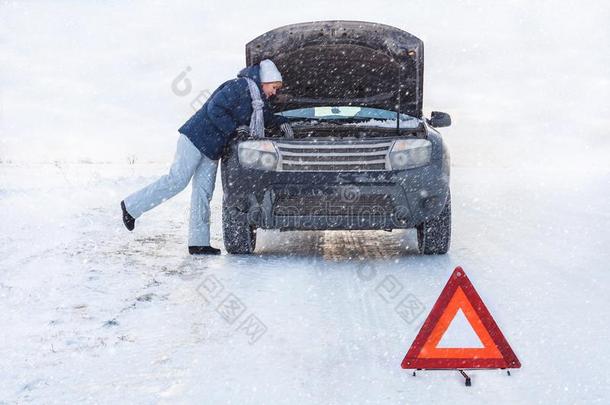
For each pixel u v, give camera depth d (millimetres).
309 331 4070
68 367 3461
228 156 6234
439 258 6500
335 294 4996
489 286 5219
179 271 5898
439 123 7152
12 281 5453
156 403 2984
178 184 6652
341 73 7363
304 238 8094
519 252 6844
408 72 7039
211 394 3084
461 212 11234
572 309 4512
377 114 7312
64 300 4852
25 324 4254
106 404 2977
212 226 9156
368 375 3336
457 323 4105
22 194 12836
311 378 3291
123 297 4941
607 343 3777
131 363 3520
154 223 9492
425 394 3082
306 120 7270
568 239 7777
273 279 5539
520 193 15523
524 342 3814
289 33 6941
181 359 3578
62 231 8336
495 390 3127
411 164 5977
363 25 6879
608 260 6355
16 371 3408
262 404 2971
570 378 3258
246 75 6562
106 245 7348
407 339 3908
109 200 12531
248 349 3742
